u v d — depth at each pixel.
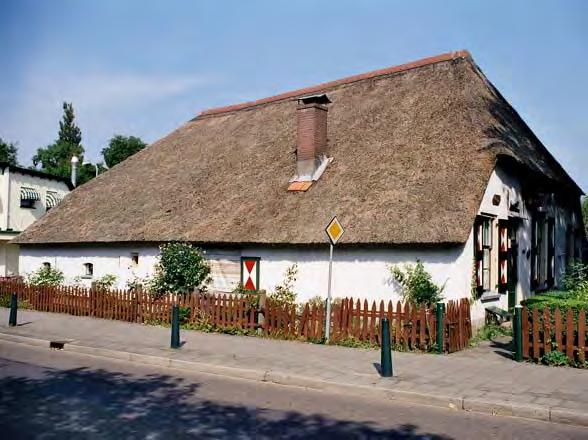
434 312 11.92
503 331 14.21
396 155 16.28
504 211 15.68
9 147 66.38
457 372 9.98
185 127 27.44
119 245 20.47
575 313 10.55
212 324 15.12
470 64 19.50
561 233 21.41
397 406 8.46
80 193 25.34
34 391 9.22
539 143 20.28
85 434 6.96
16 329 15.72
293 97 24.38
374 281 14.35
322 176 17.33
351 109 20.31
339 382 9.40
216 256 17.56
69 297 19.14
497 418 7.82
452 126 16.17
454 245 13.20
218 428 7.29
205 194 19.83
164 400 8.70
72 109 75.44
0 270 29.03
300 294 15.60
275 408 8.30
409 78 20.28
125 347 12.80
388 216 14.18
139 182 23.45
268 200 17.58
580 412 7.53
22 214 30.86
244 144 22.28
